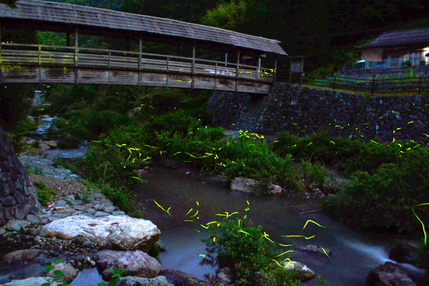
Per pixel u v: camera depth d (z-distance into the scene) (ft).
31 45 49.44
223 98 89.56
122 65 57.11
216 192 36.81
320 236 25.54
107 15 55.21
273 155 42.80
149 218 27.71
